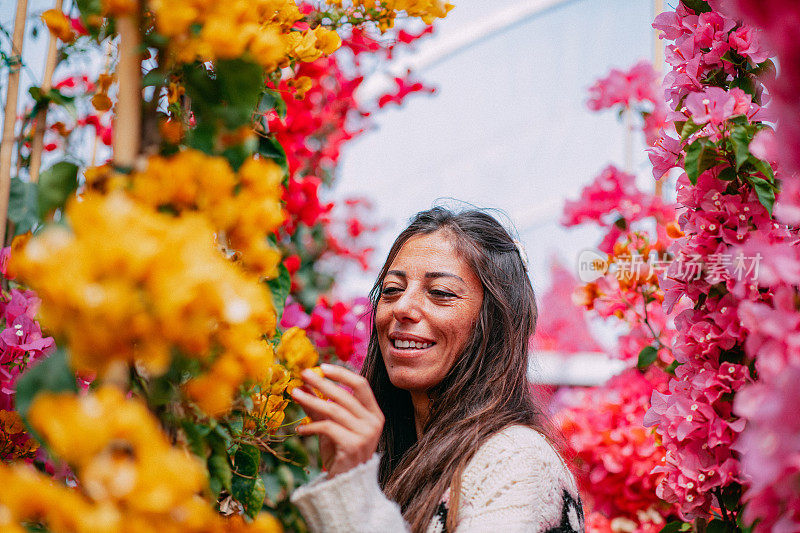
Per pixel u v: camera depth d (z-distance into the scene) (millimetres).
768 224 1447
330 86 2922
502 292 1572
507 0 4707
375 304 1799
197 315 705
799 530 718
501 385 1508
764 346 826
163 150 951
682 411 1511
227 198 848
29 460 1309
